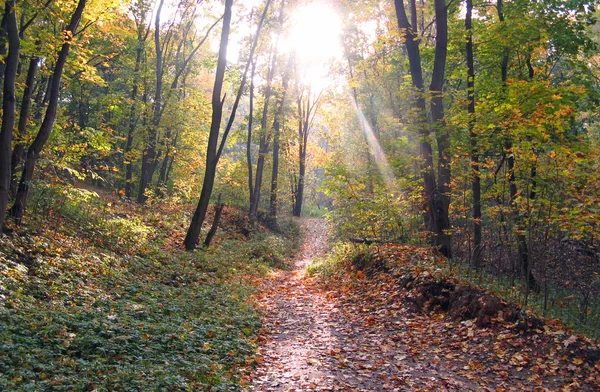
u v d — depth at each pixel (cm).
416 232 1684
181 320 902
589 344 750
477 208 1470
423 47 1911
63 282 924
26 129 1303
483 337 865
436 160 1758
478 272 1262
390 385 693
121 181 3256
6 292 759
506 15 1691
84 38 1847
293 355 837
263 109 3272
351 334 977
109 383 553
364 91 2962
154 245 1548
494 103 1488
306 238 3631
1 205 976
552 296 1150
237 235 2542
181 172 3161
